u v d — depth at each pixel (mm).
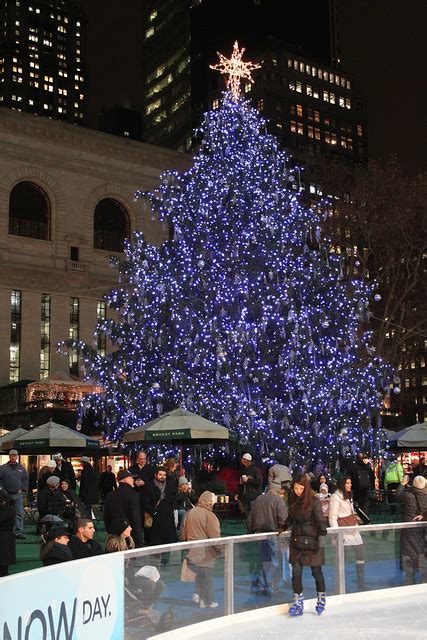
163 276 35312
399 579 13727
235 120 38406
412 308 54406
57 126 73375
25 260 70562
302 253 38125
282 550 12492
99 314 73812
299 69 157125
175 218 37875
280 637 10703
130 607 9234
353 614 12188
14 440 27766
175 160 80375
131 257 38625
